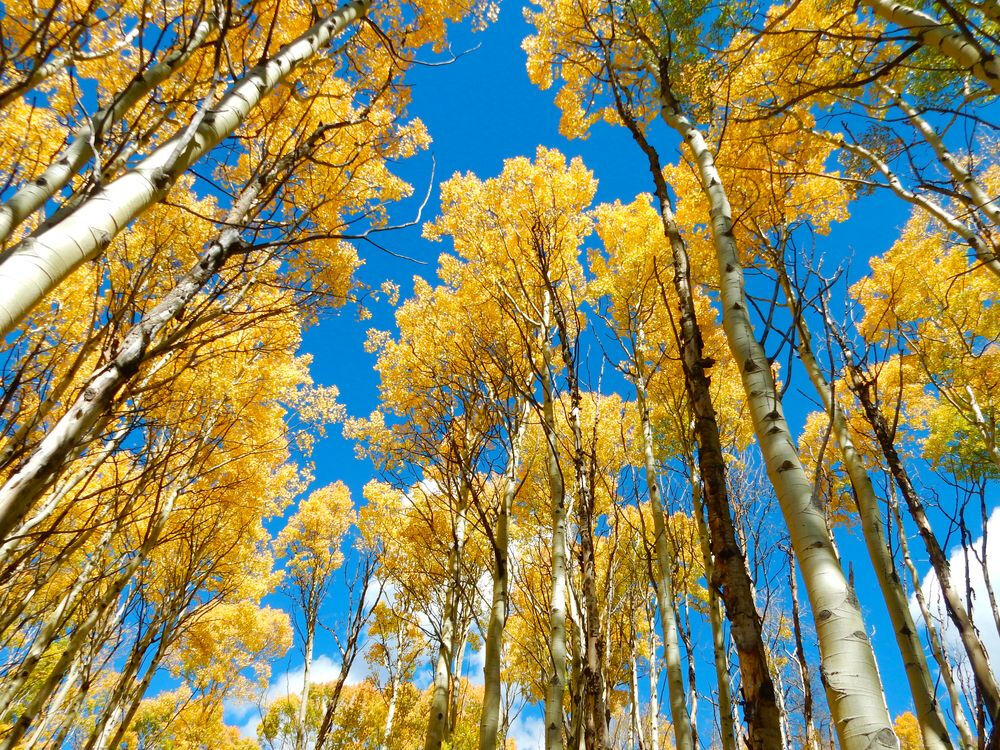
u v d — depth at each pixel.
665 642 3.58
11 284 1.40
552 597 2.89
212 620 8.69
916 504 2.39
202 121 2.19
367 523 7.09
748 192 4.48
